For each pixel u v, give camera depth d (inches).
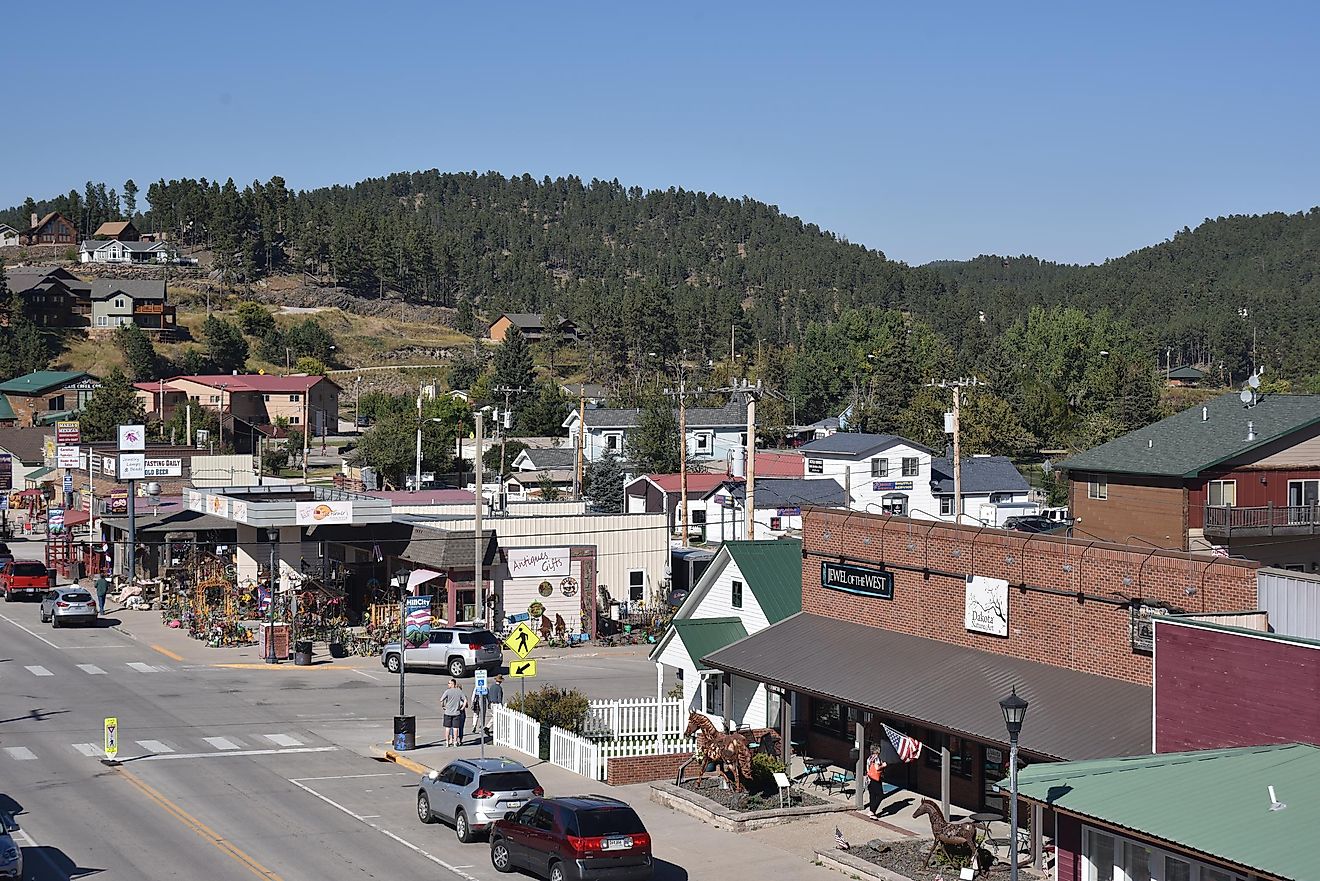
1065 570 1140.5
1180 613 1039.6
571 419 5615.2
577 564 2484.0
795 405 7007.9
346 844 1148.5
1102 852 868.0
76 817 1219.9
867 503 3828.7
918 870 1034.1
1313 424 2255.2
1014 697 872.3
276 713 1760.6
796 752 1443.2
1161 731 965.2
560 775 1421.0
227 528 2881.4
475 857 1116.5
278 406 6402.6
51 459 4520.2
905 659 1255.5
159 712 1748.3
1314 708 864.3
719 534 3759.8
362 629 2370.8
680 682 1846.7
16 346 7401.6
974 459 4128.9
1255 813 763.4
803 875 1059.9
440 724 1702.8
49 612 2488.9
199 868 1061.8
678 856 1115.3
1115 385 6136.8
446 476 5022.1
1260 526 2217.0
